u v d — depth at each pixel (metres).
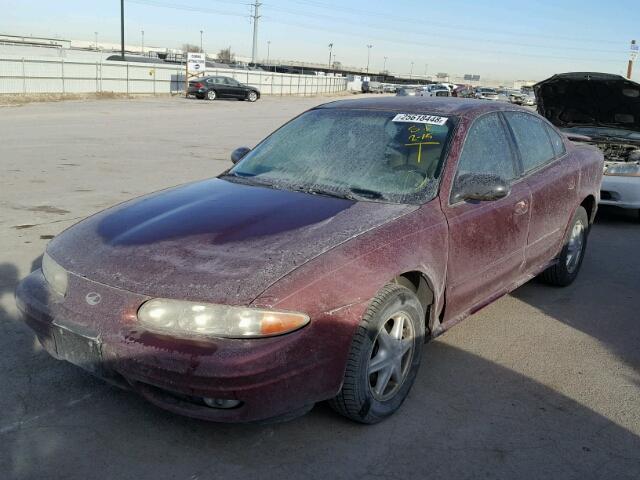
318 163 3.90
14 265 5.27
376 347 3.07
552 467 2.84
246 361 2.51
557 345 4.21
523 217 4.21
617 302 5.12
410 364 3.28
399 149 3.81
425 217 3.36
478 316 4.70
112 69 33.66
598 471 2.83
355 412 2.97
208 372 2.50
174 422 3.05
